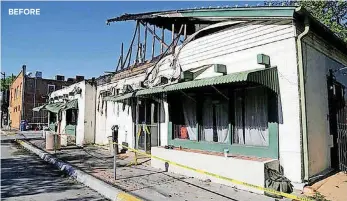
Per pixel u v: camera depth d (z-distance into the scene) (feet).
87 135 60.18
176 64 37.91
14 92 161.07
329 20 60.75
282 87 25.41
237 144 29.17
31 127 133.69
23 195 24.73
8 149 58.75
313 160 25.11
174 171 31.65
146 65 44.86
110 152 47.14
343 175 27.22
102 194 25.27
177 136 37.14
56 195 24.81
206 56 33.53
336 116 30.58
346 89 34.37
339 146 29.96
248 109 28.73
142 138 44.68
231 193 23.29
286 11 24.17
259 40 27.71
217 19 31.58
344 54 34.96
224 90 30.78
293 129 24.47
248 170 24.02
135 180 28.14
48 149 52.49
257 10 26.66
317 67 27.50
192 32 37.06
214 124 32.32
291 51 25.00
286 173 24.66
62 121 73.92
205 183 26.66
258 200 21.27
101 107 59.47
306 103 24.76
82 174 31.14
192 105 35.27
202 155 28.45
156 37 43.60
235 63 29.89
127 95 39.22
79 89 62.80
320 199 20.85
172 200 21.71
